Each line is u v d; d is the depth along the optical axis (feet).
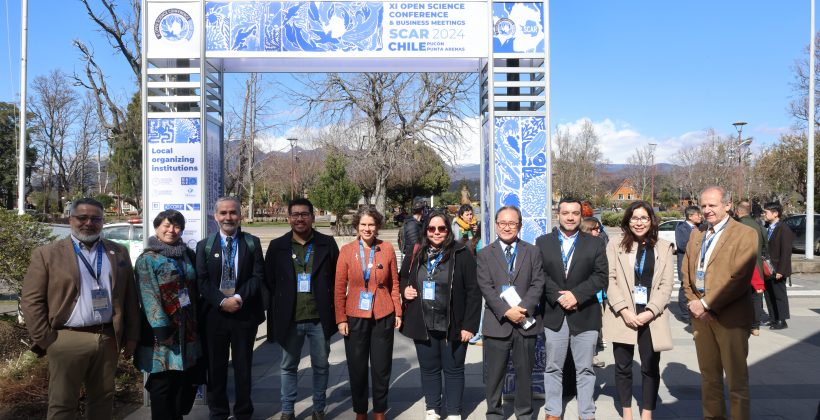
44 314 12.01
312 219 15.69
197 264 14.65
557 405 14.37
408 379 19.60
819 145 82.69
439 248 14.73
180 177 17.31
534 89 18.74
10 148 160.04
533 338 14.39
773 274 26.71
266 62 19.90
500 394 14.48
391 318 14.99
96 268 12.54
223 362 14.85
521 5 17.70
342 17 17.70
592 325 14.32
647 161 188.14
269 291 15.56
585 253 14.32
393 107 89.15
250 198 142.31
